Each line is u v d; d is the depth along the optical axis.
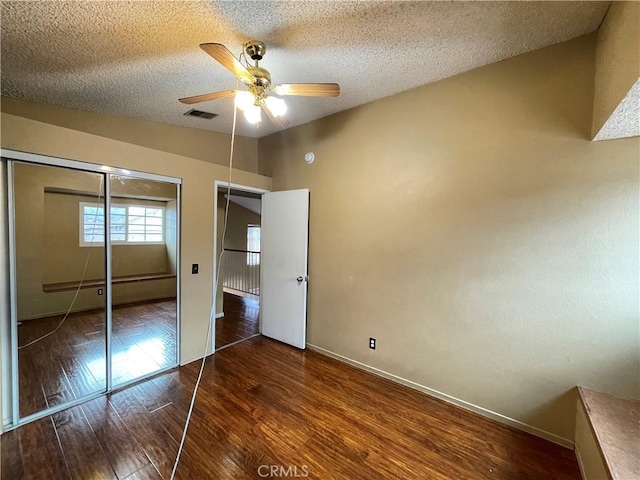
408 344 2.60
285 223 3.52
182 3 1.46
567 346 1.89
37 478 1.58
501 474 1.68
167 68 2.07
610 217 1.74
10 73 2.04
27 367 2.08
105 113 2.82
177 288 2.85
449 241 2.36
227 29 1.68
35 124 1.96
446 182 2.36
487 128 2.16
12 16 1.49
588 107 1.79
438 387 2.43
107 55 1.88
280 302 3.58
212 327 3.17
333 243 3.15
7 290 1.95
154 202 2.67
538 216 1.97
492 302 2.16
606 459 1.30
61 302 2.25
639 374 1.70
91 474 1.61
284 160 3.65
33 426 1.98
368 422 2.10
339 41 1.84
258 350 3.34
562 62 1.86
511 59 2.05
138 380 2.61
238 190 3.62
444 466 1.72
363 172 2.88
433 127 2.42
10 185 1.93
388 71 2.24
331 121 3.14
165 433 1.94
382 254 2.76
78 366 2.34
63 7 1.44
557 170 1.90
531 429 2.01
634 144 1.67
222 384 2.59
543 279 1.96
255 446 1.85
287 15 1.58
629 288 1.70
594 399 1.73
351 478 1.63
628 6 1.29
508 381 2.10
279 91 1.85
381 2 1.49
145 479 1.58
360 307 2.93
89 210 2.32
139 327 2.68
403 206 2.61
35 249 2.10
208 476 1.61
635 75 1.20
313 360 3.11
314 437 1.94
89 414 2.13
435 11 1.57
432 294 2.46
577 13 1.59
